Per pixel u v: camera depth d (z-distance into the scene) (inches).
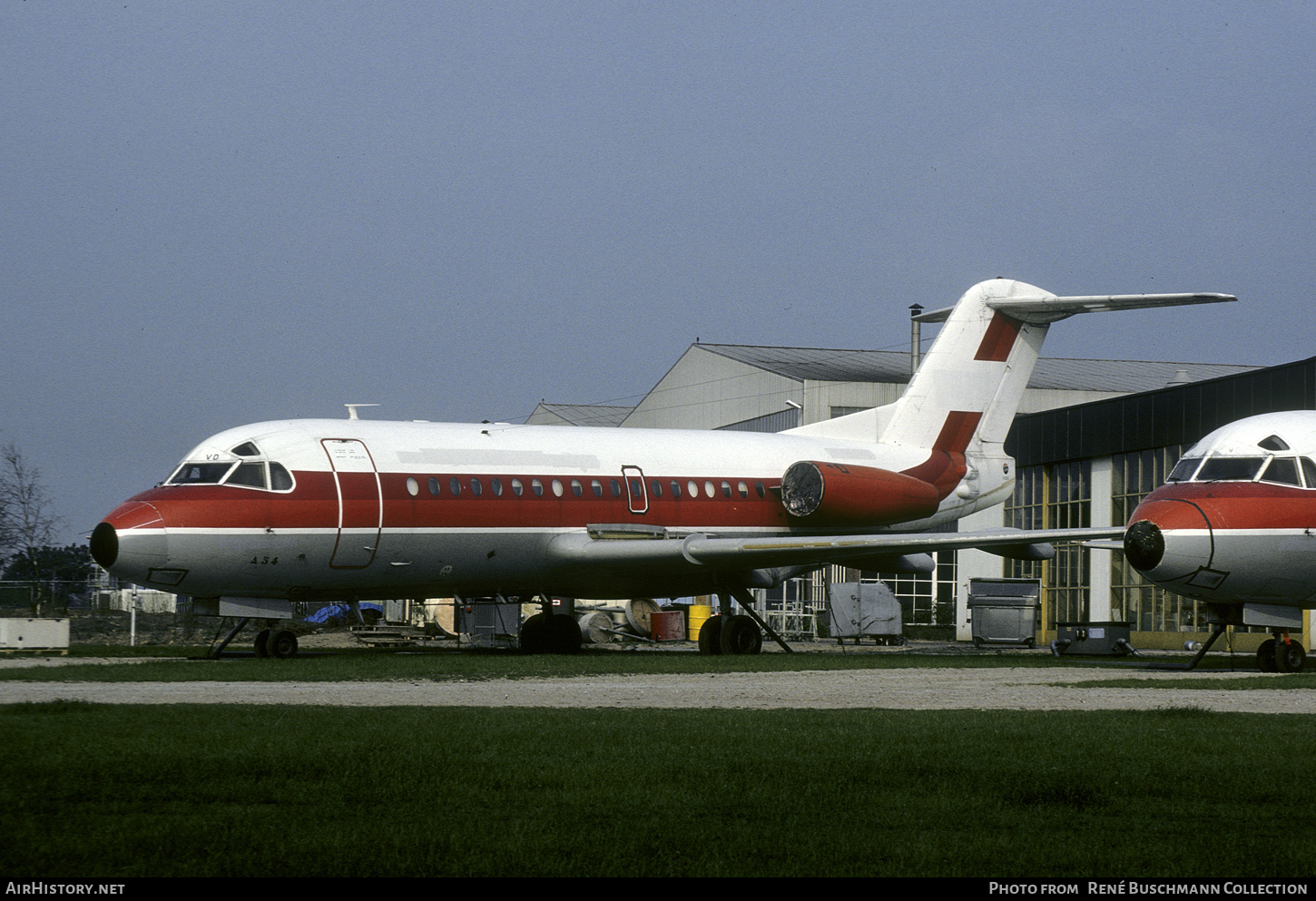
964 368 1557.6
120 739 504.4
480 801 405.1
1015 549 1365.7
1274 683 906.1
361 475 1170.0
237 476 1128.8
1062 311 1542.8
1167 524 1090.1
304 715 599.8
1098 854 349.1
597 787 428.1
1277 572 1094.4
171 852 340.2
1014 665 1130.0
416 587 1230.9
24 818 374.9
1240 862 341.7
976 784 438.6
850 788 428.8
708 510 1375.5
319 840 352.8
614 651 1497.3
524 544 1254.3
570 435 1338.6
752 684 864.9
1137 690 839.1
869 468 1443.2
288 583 1149.7
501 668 980.6
